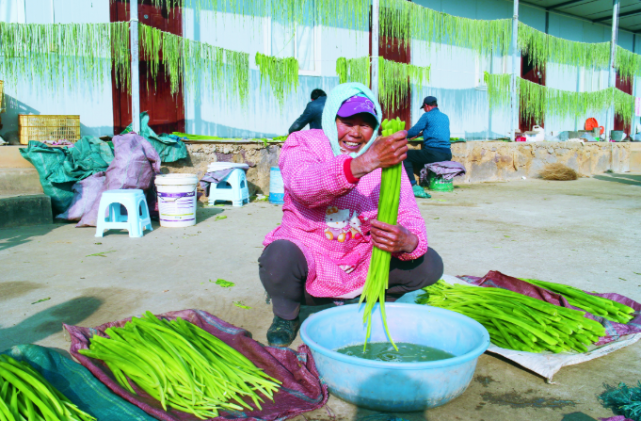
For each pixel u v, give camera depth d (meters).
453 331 1.98
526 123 12.62
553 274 3.32
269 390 1.72
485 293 2.39
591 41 14.25
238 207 6.43
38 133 6.00
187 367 1.71
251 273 3.35
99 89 6.80
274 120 8.55
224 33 7.85
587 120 13.86
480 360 2.09
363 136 1.94
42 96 6.39
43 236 4.51
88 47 5.88
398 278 2.19
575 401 1.75
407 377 1.58
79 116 6.26
